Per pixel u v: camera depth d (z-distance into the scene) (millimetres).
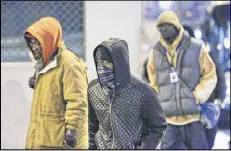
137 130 5762
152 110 5703
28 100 8883
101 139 5852
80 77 6391
